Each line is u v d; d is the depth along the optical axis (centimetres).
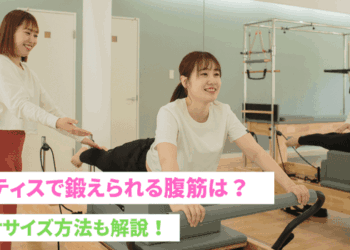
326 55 611
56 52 414
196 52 100
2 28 136
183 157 108
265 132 388
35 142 371
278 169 105
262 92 555
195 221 84
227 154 520
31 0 398
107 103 348
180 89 121
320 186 253
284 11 566
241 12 534
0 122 136
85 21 346
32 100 149
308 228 253
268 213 289
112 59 454
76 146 387
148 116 483
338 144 244
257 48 550
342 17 621
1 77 131
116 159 167
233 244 125
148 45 476
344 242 227
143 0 468
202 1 505
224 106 112
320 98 612
